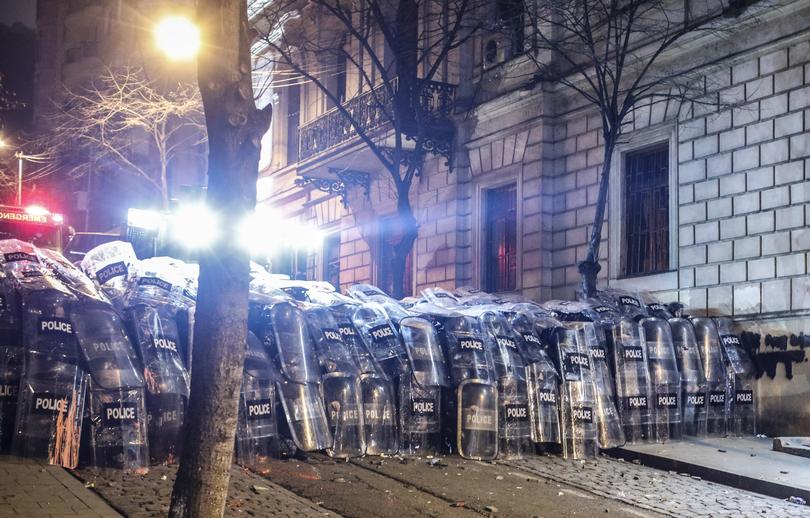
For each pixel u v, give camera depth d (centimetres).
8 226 1936
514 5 1969
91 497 706
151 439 877
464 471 971
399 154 1772
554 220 1900
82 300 880
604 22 1589
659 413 1234
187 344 951
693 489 953
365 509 774
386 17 2238
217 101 554
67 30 5256
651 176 1686
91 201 4684
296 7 2791
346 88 2655
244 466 915
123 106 3644
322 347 1023
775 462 1065
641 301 1436
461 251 2152
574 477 982
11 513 629
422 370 1063
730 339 1387
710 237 1518
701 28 1502
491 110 2038
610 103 1584
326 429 984
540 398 1112
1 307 836
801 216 1361
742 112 1475
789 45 1402
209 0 557
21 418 808
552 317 1212
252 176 561
